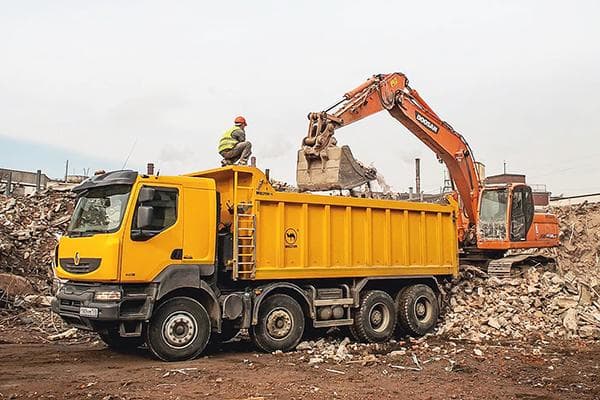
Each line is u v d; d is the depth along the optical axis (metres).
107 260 8.96
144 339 10.09
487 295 13.85
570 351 10.55
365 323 11.59
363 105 13.64
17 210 20.88
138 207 9.25
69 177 25.75
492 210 16.03
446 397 7.29
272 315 10.44
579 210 25.61
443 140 15.63
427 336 12.22
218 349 10.79
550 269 16.09
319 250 11.14
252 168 10.46
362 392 7.48
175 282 9.47
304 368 9.00
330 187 11.98
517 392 7.58
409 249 12.63
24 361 9.39
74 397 7.12
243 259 10.18
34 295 14.92
